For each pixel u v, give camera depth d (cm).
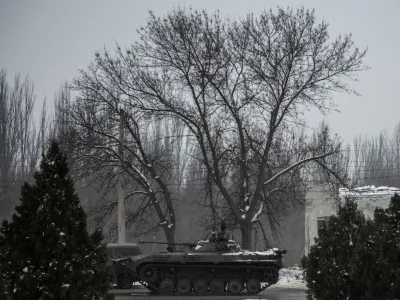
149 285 2492
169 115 3431
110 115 3412
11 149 4819
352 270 1302
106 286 1034
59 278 971
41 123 4931
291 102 3400
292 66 3394
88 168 3428
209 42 3331
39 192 1029
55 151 1070
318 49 3378
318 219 4178
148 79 3400
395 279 1270
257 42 3381
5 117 4812
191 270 2511
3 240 1003
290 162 3653
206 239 2770
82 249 1020
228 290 2500
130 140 3594
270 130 3400
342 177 3581
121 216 3030
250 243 3400
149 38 3397
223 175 3475
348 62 3384
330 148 3522
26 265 988
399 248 1285
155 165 3738
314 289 1385
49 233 991
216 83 3378
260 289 2514
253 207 3403
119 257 2627
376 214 1400
